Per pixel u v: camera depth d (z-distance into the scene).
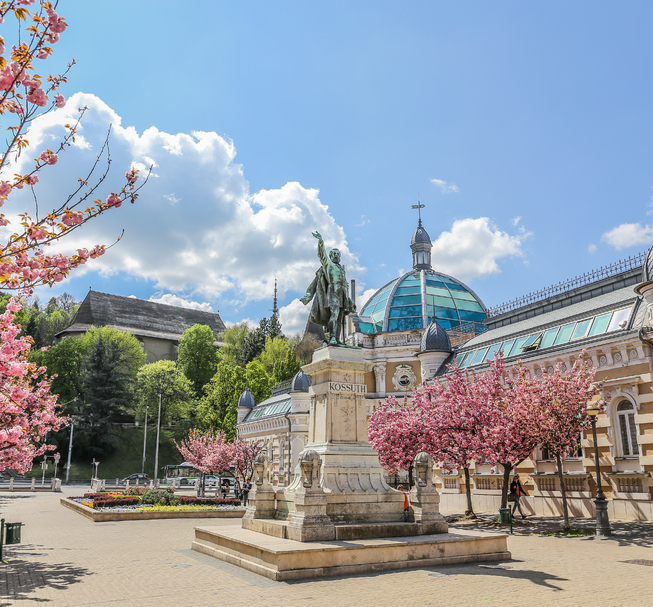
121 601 9.44
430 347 37.91
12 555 15.41
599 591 10.02
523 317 34.38
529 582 10.73
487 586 10.33
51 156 8.62
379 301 50.94
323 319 16.59
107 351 84.44
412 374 43.84
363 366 15.16
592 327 25.16
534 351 26.81
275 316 105.50
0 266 8.51
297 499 12.74
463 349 36.19
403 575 11.26
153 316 119.69
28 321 93.56
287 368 76.19
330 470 13.85
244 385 75.56
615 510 22.44
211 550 14.12
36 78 7.83
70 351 85.44
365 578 10.95
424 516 13.73
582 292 29.92
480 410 23.02
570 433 20.41
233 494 50.62
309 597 9.42
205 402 79.12
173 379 86.94
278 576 10.73
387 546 12.02
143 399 83.31
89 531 22.23
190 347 100.00
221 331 126.81
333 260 16.86
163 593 9.97
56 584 11.05
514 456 21.34
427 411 25.66
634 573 11.82
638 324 22.30
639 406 21.69
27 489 58.69
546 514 25.83
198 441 50.84
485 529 21.19
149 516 28.05
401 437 25.72
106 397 81.44
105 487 59.22
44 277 9.21
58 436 75.50
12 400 12.96
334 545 11.67
